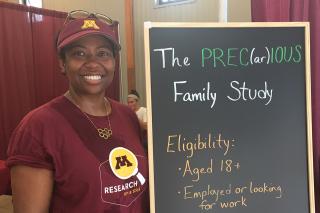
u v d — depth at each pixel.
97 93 1.16
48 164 1.05
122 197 1.12
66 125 1.09
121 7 4.89
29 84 4.06
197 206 1.32
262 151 1.36
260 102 1.36
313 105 1.78
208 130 1.33
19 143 1.05
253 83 1.35
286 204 1.37
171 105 1.30
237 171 1.34
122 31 4.94
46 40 4.21
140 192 1.20
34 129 1.05
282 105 1.37
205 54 1.32
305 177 1.38
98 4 5.01
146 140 1.35
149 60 1.27
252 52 1.35
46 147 1.04
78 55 1.13
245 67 1.35
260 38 1.35
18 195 1.04
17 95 3.93
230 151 1.34
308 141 1.37
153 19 4.57
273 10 1.74
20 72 3.94
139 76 4.81
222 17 1.61
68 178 1.06
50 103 1.13
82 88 1.14
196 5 4.17
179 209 1.30
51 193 1.07
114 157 1.13
